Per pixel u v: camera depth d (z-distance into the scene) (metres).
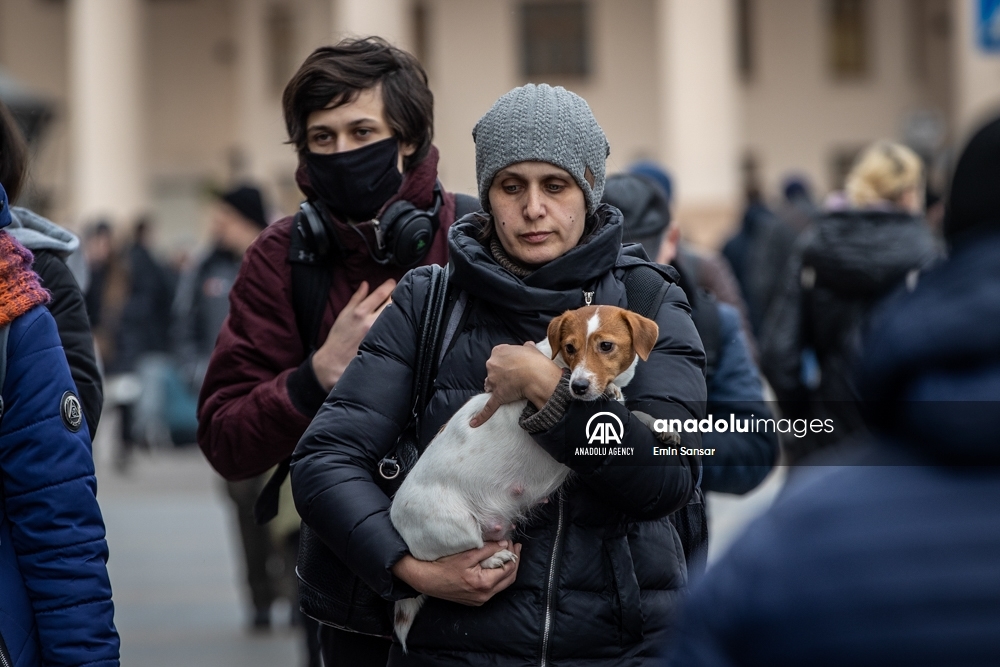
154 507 19.50
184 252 31.17
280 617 12.88
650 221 7.73
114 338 22.67
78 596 5.01
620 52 49.69
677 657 3.07
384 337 5.28
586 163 5.06
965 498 2.82
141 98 49.34
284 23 50.50
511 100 5.08
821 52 49.81
